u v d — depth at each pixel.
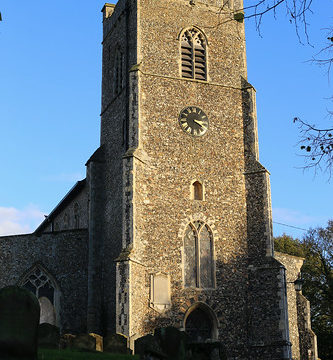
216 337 28.12
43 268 31.73
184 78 31.42
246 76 32.66
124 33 32.91
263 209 29.89
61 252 31.89
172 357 14.09
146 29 31.64
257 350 27.98
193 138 30.66
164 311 27.66
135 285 26.83
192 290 28.44
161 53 31.48
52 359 14.35
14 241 32.34
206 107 31.39
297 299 35.31
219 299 28.64
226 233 29.72
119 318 26.14
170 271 28.36
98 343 18.58
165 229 28.86
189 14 32.56
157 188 29.30
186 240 29.23
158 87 30.89
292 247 49.09
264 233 29.52
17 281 31.69
